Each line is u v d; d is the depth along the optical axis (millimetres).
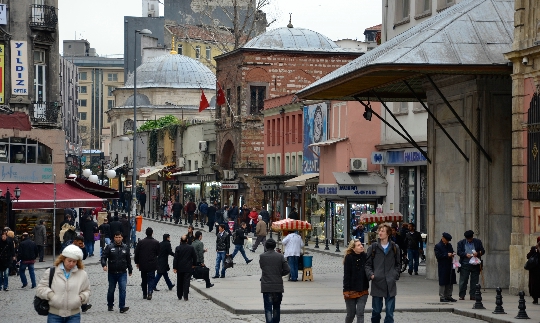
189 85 134625
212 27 125000
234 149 87375
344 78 32312
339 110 58062
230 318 24547
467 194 32688
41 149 52250
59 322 15898
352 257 20484
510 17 30781
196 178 97188
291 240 34969
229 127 88000
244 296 29656
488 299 28125
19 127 51000
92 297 30734
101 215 62125
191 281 36062
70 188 51688
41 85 53719
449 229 34219
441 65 28812
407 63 28641
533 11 28578
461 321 23625
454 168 33844
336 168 57281
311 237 61562
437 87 31609
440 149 35000
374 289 20641
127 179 126500
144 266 29703
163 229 79125
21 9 52062
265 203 78062
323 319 23859
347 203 54250
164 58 137750
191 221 81688
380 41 54531
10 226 49750
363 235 48375
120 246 26203
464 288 27953
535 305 26250
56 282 15914
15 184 50469
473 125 32125
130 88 134750
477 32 30156
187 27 146375
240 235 45375
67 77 125250
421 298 28531
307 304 26750
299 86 86500
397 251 20797
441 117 34781
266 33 87938
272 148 78438
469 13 30922
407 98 39031
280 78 86250
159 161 113312
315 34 88562
